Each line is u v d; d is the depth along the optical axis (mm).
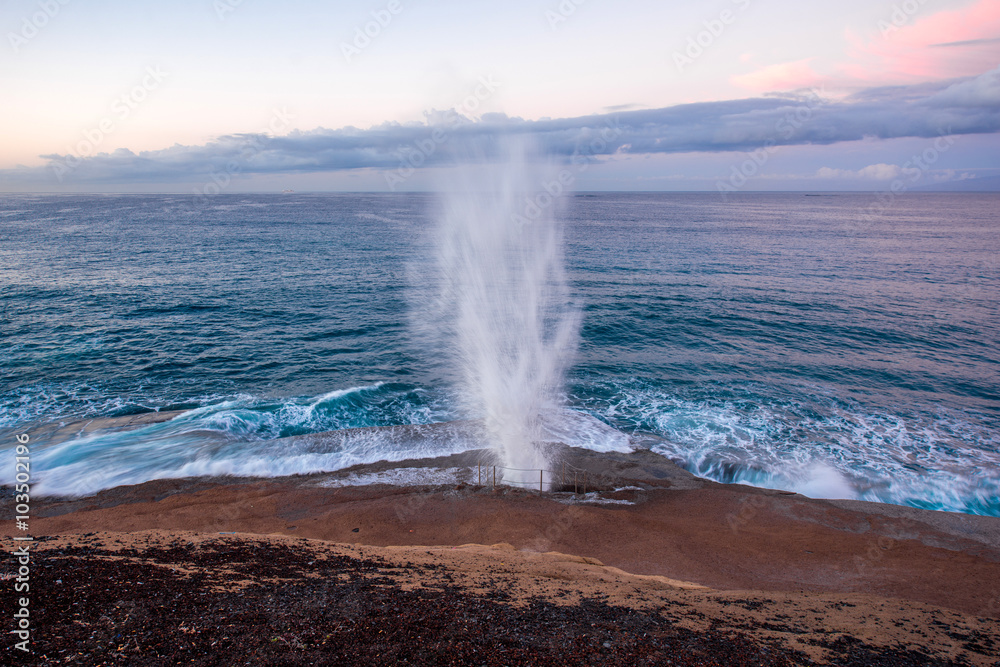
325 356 29484
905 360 29984
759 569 11852
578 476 17250
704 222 121625
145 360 27906
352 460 17969
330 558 10117
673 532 13516
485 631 7160
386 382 25703
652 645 7055
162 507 14492
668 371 27969
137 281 46844
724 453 19328
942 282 51281
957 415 22922
